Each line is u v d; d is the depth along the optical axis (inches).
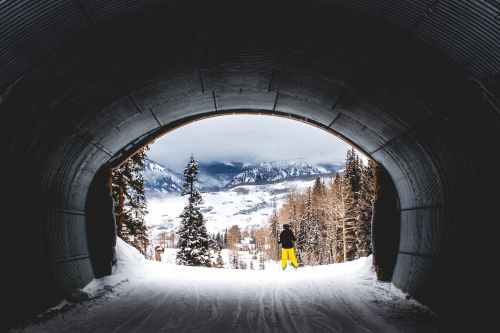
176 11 239.5
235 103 467.8
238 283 470.6
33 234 281.9
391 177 438.0
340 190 1635.1
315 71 329.7
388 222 442.9
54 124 284.2
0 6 174.4
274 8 241.0
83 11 209.2
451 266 281.7
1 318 233.0
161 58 298.0
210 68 341.4
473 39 200.7
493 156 233.1
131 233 952.9
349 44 266.2
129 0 216.7
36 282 281.3
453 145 271.4
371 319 297.4
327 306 344.5
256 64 335.3
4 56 203.0
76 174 367.9
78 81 270.7
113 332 262.1
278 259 2952.8
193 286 444.5
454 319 264.1
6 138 237.9
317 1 228.4
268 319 299.6
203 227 1449.3
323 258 2048.5
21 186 264.7
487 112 225.0
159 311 323.6
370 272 486.9
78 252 381.7
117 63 280.1
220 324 284.7
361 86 318.7
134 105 370.0
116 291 398.3
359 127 404.2
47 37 211.3
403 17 216.1
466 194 266.5
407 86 274.2
